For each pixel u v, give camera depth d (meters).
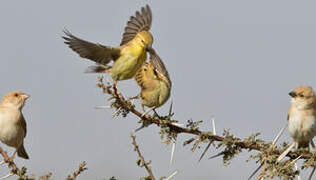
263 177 7.05
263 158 7.29
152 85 10.14
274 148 7.66
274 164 7.14
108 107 7.92
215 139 7.80
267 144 7.75
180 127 8.05
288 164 7.12
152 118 8.30
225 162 7.70
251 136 7.70
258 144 7.66
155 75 10.20
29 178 7.38
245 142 7.69
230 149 7.68
